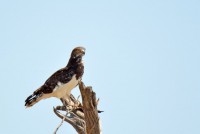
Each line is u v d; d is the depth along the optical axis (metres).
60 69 16.33
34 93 16.22
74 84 16.25
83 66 16.39
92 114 13.24
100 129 13.48
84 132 14.91
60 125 12.83
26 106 16.34
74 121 15.13
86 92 12.97
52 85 15.98
